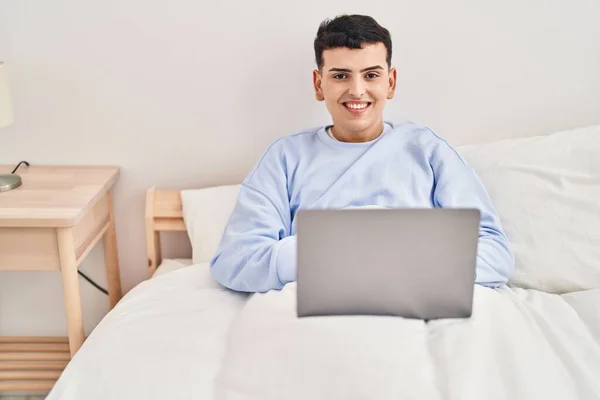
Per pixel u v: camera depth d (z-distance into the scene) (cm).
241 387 94
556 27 153
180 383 98
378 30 130
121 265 173
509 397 89
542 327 110
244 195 135
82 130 161
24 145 162
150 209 160
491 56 155
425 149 136
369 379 90
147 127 161
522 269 134
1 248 130
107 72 156
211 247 150
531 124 161
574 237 133
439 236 93
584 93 158
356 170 134
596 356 102
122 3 150
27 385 152
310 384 91
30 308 174
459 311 100
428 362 94
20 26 152
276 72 157
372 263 95
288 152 139
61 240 129
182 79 157
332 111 135
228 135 162
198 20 152
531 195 139
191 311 119
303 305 98
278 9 152
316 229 92
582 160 140
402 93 159
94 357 107
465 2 151
